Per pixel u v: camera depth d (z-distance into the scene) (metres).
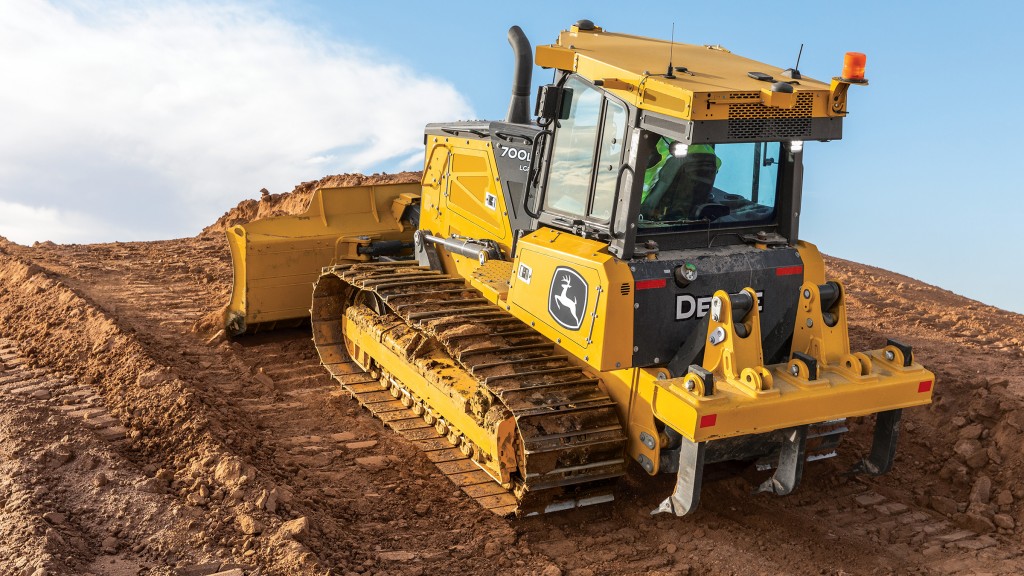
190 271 13.48
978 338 10.55
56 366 9.02
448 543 6.13
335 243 10.12
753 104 5.48
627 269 5.79
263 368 9.41
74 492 6.25
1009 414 7.37
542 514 6.52
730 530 6.32
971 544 6.27
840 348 5.98
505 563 5.86
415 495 6.84
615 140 5.94
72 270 13.32
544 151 6.66
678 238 6.14
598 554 6.02
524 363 6.61
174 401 7.71
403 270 8.63
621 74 5.78
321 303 9.55
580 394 6.35
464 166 8.41
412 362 7.89
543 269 6.40
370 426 8.12
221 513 6.08
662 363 6.07
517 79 7.86
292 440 7.71
